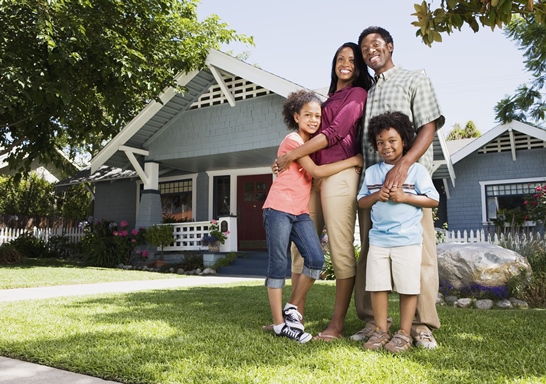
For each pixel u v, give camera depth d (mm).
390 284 2846
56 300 5180
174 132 12625
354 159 3217
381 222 2885
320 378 2100
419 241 2824
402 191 2797
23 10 9469
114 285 7566
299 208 3178
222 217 12125
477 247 6176
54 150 12367
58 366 2455
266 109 11344
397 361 2389
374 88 3311
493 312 4426
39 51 9883
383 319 2848
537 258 7035
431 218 3049
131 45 11516
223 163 13336
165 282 8219
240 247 13773
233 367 2295
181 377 2137
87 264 12703
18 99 9156
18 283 7285
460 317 3955
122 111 11531
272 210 3135
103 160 12383
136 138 12656
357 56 3410
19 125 11516
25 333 3195
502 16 2963
